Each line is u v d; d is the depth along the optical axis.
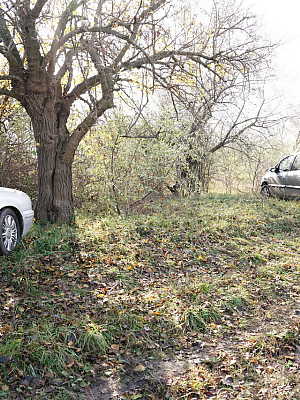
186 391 4.35
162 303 6.14
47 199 10.40
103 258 7.71
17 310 5.67
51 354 4.64
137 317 5.61
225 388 4.39
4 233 7.42
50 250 7.92
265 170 21.27
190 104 9.65
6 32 8.80
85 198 12.79
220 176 20.80
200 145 15.67
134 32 8.88
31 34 8.91
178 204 13.62
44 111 10.12
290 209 13.24
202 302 6.23
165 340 5.35
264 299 6.68
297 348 5.23
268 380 4.55
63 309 5.81
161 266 7.81
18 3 8.01
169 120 12.76
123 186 12.22
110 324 5.44
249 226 11.00
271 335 5.38
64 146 10.47
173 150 12.96
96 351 4.95
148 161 12.72
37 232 9.05
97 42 8.32
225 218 11.66
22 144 12.74
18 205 7.85
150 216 11.44
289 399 4.21
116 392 4.34
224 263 8.23
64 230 9.21
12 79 9.90
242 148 18.41
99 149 11.99
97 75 10.15
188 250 8.70
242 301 6.48
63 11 8.73
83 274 7.04
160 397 4.30
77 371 4.61
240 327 5.77
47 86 9.86
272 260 8.57
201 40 11.33
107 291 6.48
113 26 9.11
